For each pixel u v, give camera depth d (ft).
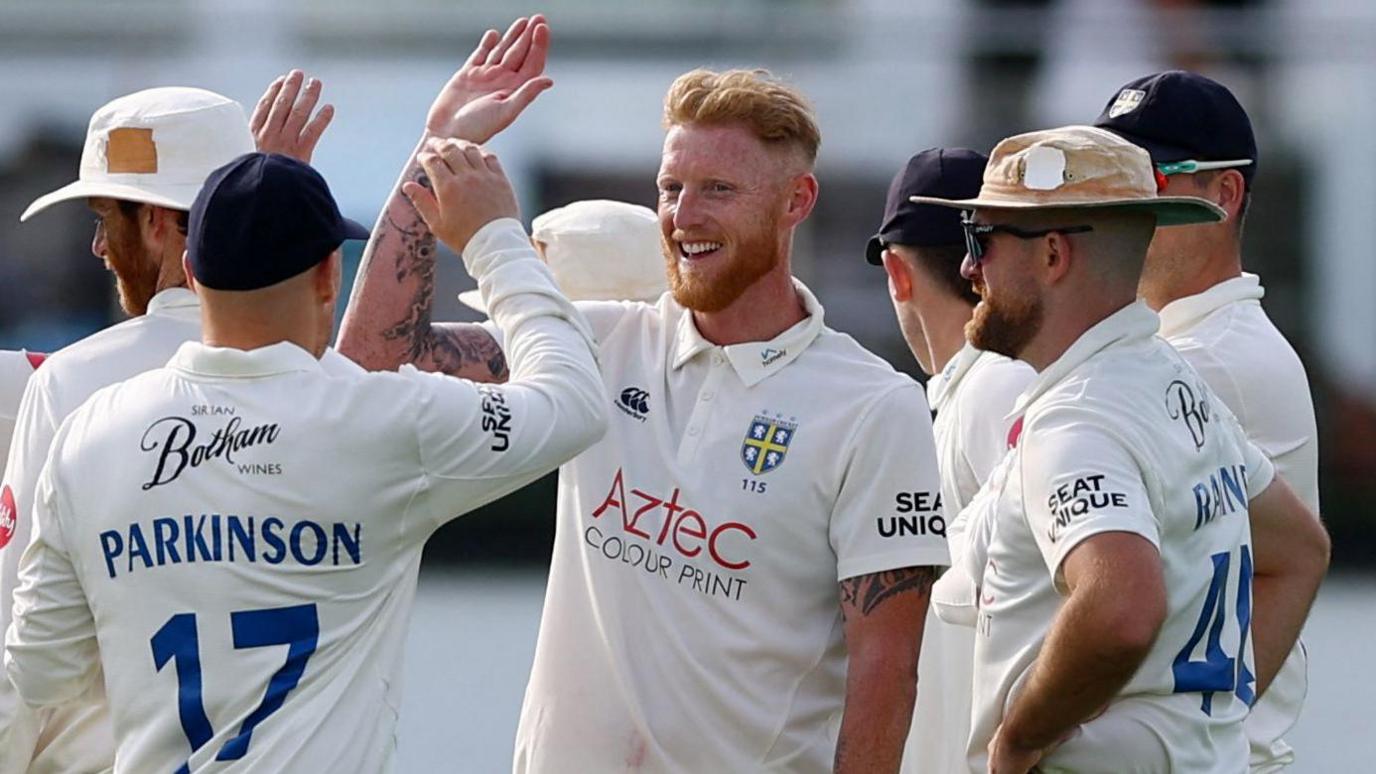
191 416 39.47
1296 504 46.14
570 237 53.52
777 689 44.96
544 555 163.63
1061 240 42.91
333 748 39.09
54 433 42.65
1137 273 43.34
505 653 123.85
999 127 176.86
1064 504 40.55
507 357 42.96
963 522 47.88
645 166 172.14
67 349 44.16
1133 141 50.62
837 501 44.86
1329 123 174.81
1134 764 41.81
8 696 41.83
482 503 40.81
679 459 45.44
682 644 44.88
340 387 39.60
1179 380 42.98
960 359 53.47
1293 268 172.86
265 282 39.24
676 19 178.29
